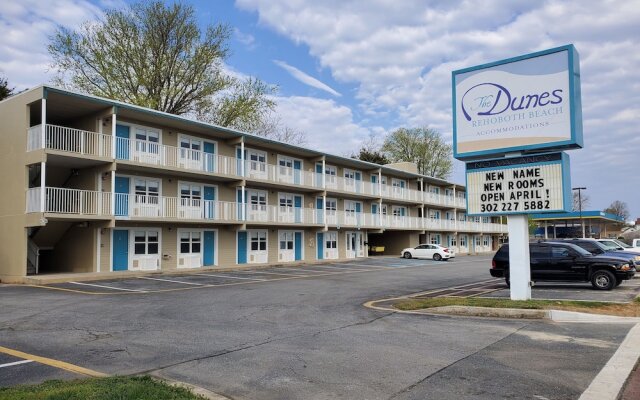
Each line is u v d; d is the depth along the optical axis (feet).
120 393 18.07
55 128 74.33
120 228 80.79
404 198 161.89
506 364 24.68
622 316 37.50
